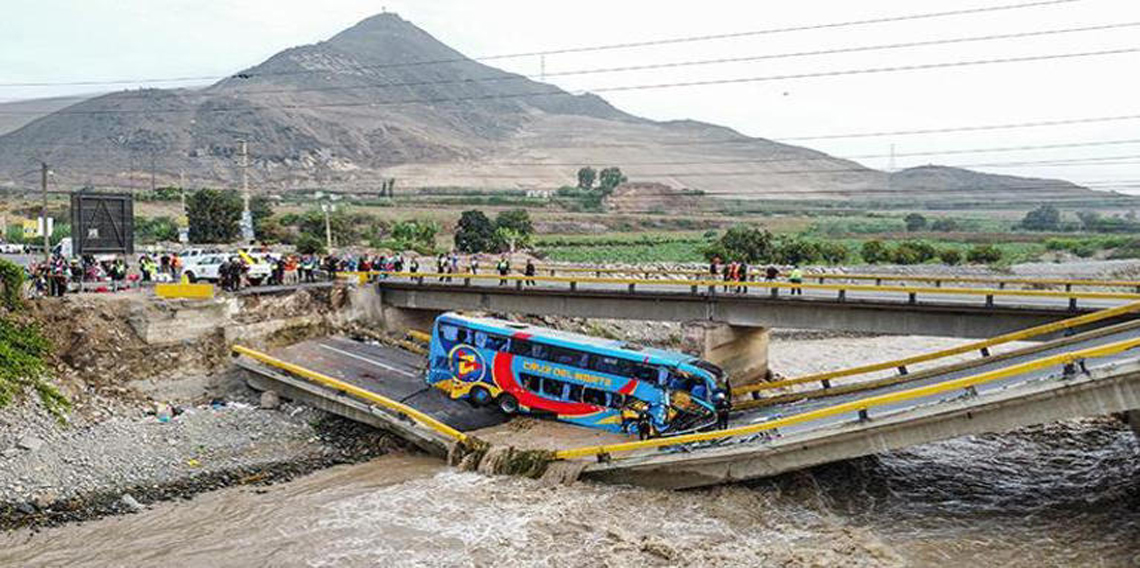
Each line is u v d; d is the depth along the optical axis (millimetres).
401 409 40812
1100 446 42062
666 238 173250
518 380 42688
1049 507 34438
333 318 58062
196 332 48438
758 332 58562
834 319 51188
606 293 56594
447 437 39500
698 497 34844
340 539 30984
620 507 33969
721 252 121000
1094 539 31172
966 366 38656
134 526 31719
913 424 32250
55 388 40688
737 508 33812
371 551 30047
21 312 44031
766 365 60125
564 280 57812
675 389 38594
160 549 29875
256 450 40125
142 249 94625
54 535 30531
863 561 29422
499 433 40781
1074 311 44094
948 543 31016
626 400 39688
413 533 31547
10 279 43812
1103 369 29141
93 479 35000
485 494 35344
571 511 33562
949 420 31875
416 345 56469
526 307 59750
